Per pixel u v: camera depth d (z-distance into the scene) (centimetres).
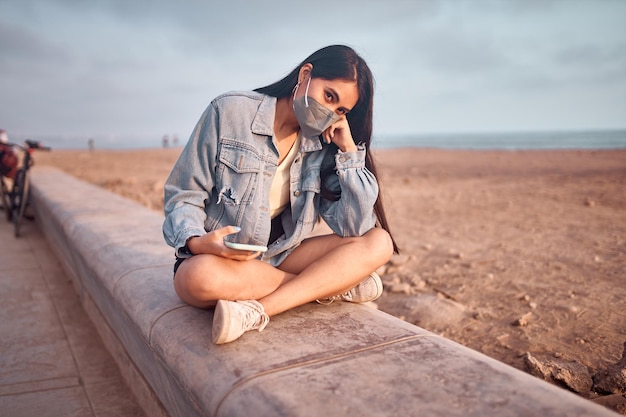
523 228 662
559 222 699
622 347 284
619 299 363
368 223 212
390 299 383
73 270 415
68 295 409
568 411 124
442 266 477
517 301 368
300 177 218
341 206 211
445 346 167
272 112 203
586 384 242
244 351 164
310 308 209
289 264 221
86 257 317
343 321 193
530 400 130
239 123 200
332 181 220
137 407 245
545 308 351
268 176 205
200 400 150
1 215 762
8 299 395
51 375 275
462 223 720
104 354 304
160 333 188
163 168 2091
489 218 756
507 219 741
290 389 138
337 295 217
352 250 204
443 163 2316
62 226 414
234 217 203
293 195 216
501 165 2064
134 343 237
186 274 180
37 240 612
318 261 204
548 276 430
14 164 700
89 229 368
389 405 129
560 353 278
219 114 200
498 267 465
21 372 277
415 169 1916
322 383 141
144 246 314
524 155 2986
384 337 176
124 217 426
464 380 142
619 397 227
